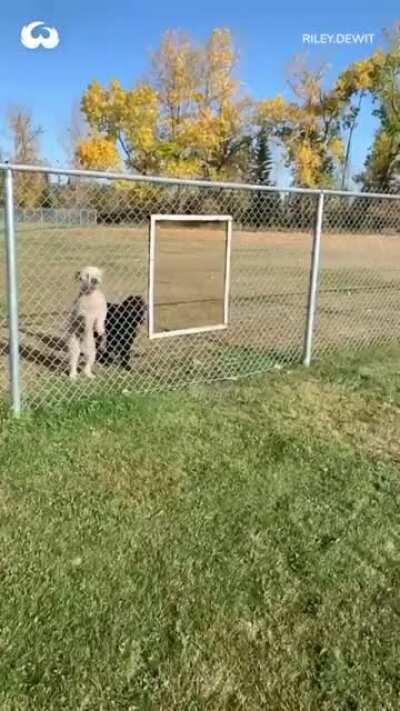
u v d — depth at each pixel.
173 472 3.94
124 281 12.27
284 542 3.21
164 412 4.96
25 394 5.20
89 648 2.40
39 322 8.71
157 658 2.37
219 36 49.31
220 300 10.95
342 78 51.50
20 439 4.26
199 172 52.03
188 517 3.40
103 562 2.95
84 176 4.66
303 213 11.42
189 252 12.95
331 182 53.12
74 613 2.59
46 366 6.42
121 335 6.52
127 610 2.63
